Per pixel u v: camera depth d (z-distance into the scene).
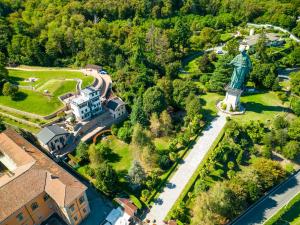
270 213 91.12
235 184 91.69
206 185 95.75
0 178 92.00
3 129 122.31
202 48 195.62
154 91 125.25
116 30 191.50
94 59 167.25
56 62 170.88
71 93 139.75
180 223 85.50
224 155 103.06
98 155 105.62
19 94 137.50
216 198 85.69
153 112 123.31
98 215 91.69
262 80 144.88
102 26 194.00
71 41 173.88
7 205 78.81
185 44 189.38
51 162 94.88
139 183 96.88
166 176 100.06
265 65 146.75
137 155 108.56
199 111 123.00
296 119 118.75
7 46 168.50
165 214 89.50
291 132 109.12
